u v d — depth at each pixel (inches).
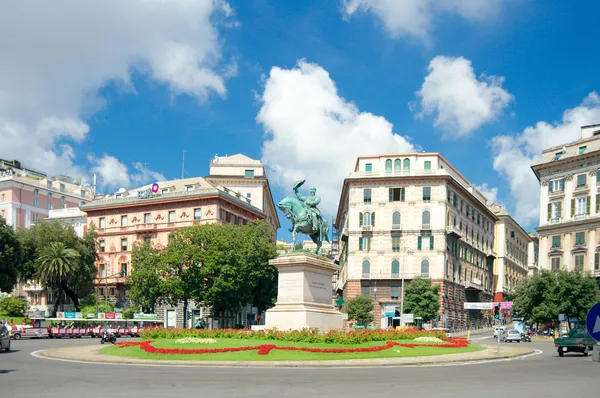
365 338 1466.5
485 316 4884.4
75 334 2805.1
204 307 3462.1
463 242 4296.3
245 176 5034.5
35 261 3595.0
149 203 4033.0
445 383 861.8
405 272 3828.7
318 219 1526.8
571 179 3599.9
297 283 1435.8
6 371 1025.5
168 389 770.2
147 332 1617.9
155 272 3093.0
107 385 813.2
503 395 725.9
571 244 3545.8
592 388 810.2
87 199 5940.0
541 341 2972.4
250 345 1326.3
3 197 5216.5
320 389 780.0
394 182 3924.7
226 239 3083.2
